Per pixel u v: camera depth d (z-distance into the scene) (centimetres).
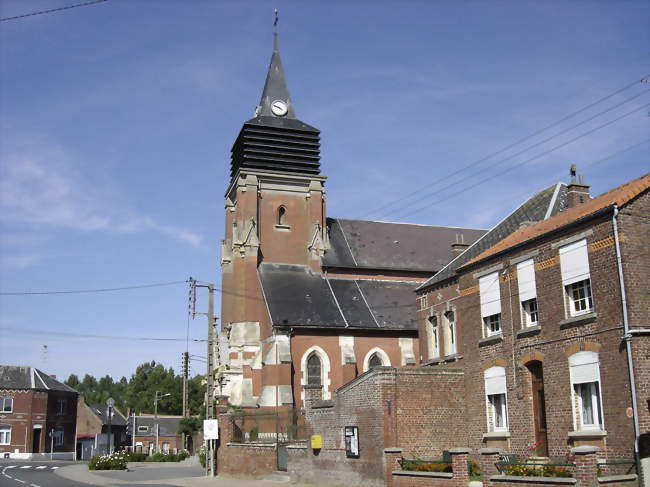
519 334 2569
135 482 3481
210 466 3894
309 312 4525
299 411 3497
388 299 4884
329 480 2786
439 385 2745
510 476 2023
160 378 13650
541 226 2711
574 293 2370
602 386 2180
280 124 5409
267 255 5078
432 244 5597
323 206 5278
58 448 7781
